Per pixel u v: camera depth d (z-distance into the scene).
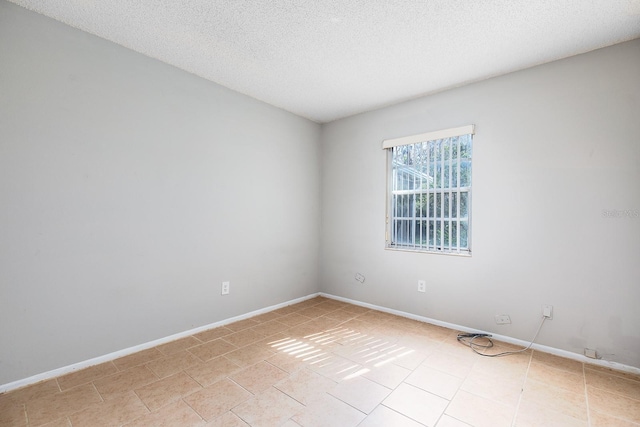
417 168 3.30
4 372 1.87
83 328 2.17
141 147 2.46
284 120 3.71
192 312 2.81
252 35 2.19
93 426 1.57
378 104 3.50
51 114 2.03
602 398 1.85
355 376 2.08
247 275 3.29
